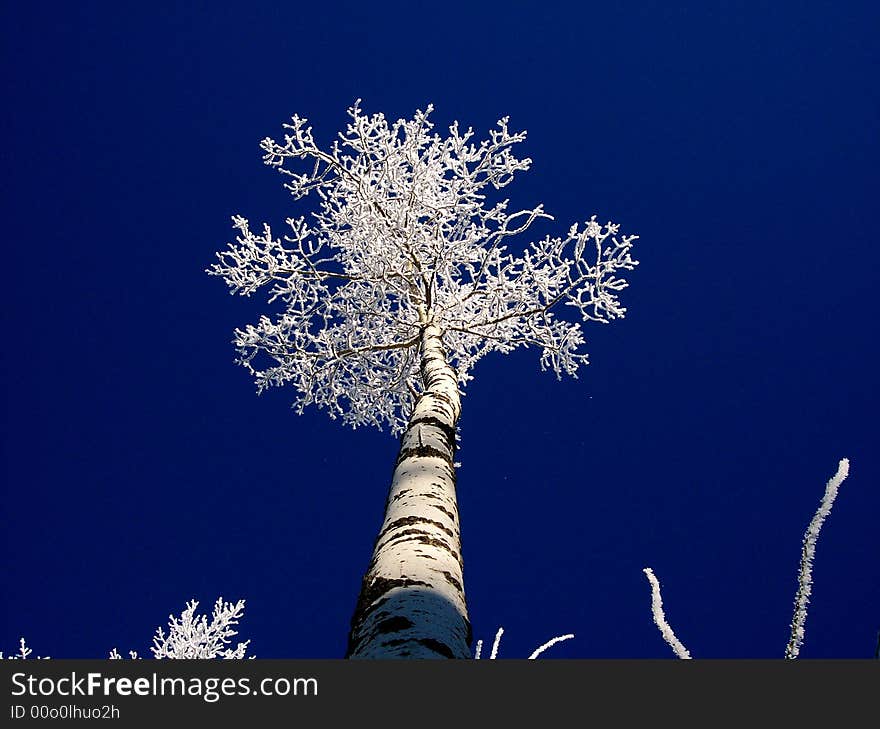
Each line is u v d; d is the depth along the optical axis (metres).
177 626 5.34
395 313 7.10
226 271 6.68
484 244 6.92
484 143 6.45
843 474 1.20
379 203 6.25
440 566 2.31
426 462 3.27
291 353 6.95
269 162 6.41
